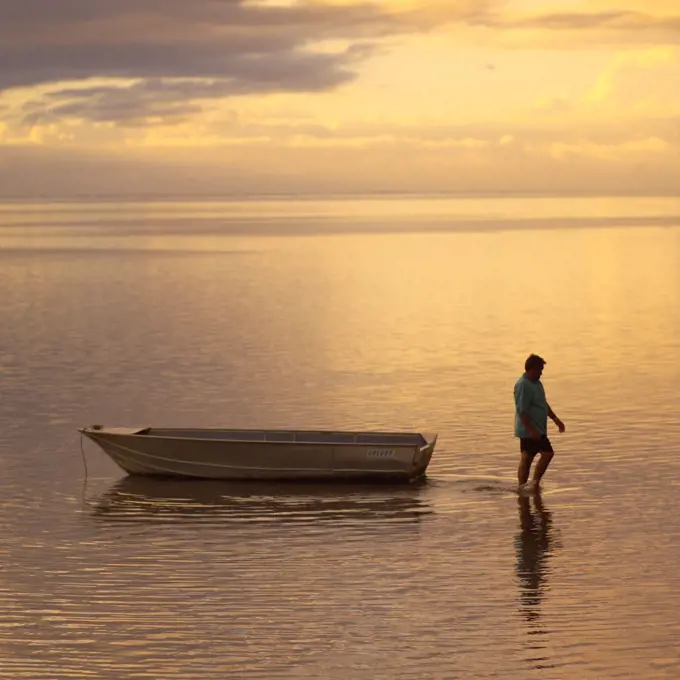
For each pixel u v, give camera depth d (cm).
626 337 3512
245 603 1261
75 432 2192
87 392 2605
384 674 1073
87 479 1839
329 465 1803
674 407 2372
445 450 2020
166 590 1305
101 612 1236
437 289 5194
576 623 1191
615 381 2708
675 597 1262
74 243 9931
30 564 1400
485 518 1593
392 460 1784
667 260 7056
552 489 1742
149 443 1823
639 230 11712
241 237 10881
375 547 1463
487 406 2417
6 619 1217
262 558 1421
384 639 1156
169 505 1681
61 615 1229
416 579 1336
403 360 3062
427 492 1739
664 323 3853
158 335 3600
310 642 1151
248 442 1803
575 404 2420
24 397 2544
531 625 1188
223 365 2983
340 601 1264
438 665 1093
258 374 2841
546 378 2761
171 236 11306
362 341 3447
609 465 1888
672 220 15075
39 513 1638
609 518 1581
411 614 1223
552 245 8875
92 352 3231
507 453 1991
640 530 1520
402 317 4081
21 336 3591
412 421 2272
